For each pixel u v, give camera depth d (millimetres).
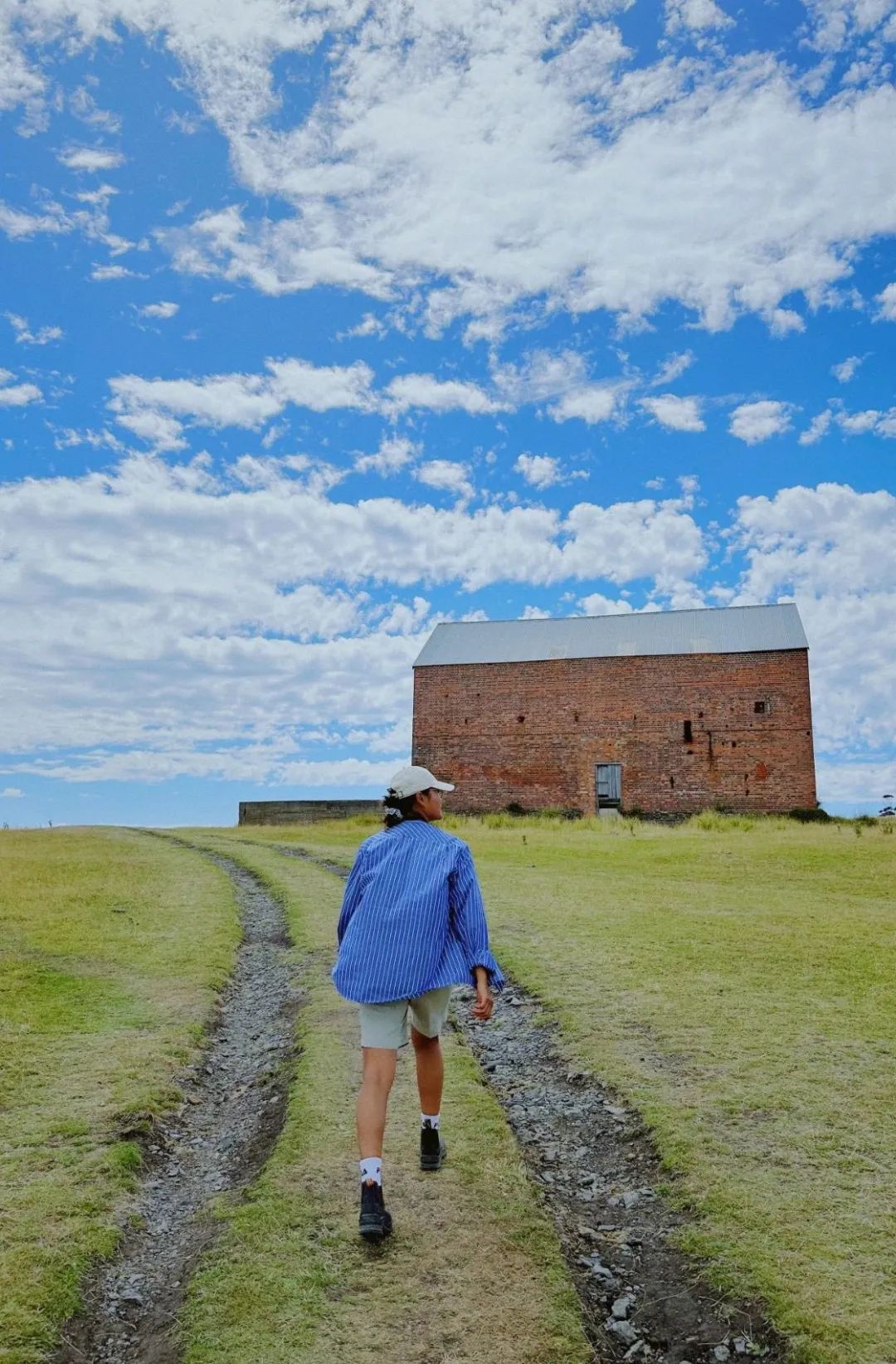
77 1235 4832
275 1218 4875
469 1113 6262
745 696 41781
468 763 44781
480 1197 5098
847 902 14453
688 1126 5902
